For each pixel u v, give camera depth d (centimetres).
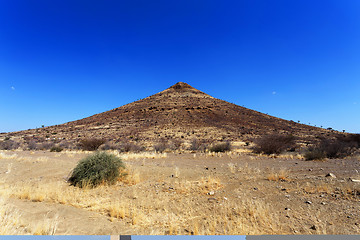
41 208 620
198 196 684
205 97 11344
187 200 649
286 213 526
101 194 764
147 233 435
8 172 1155
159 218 525
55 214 565
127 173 1001
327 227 443
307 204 579
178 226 472
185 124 7112
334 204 570
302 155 1912
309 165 1258
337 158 1795
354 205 555
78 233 430
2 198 664
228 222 478
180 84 13875
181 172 1034
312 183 771
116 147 3181
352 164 1299
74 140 5128
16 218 498
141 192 759
